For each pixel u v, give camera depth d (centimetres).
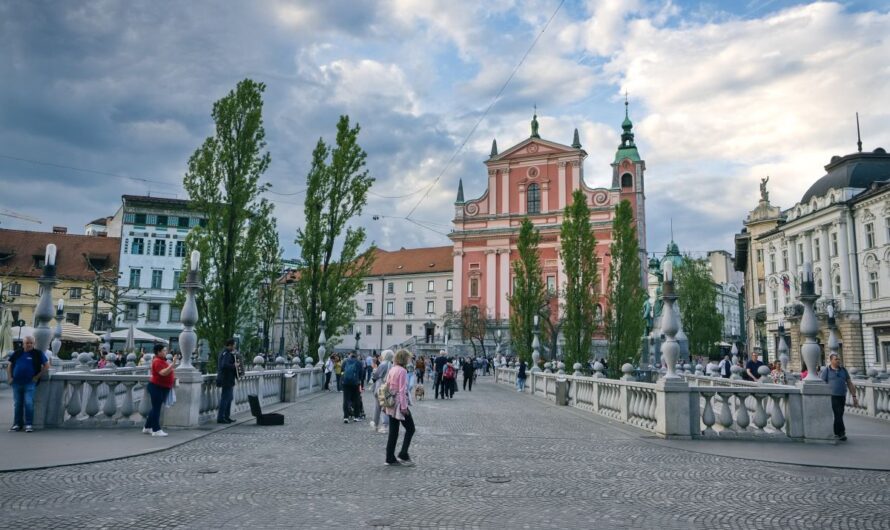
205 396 1434
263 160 2150
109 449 1027
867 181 4869
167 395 1227
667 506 721
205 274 2038
